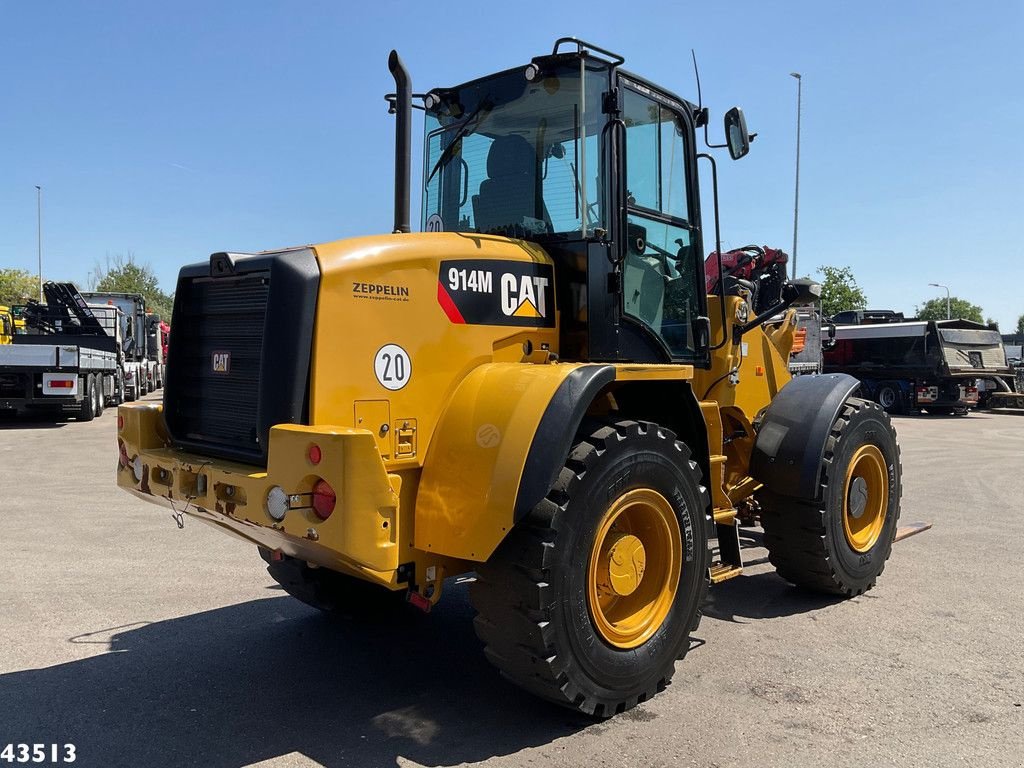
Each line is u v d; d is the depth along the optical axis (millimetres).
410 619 4879
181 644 4422
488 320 3709
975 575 5746
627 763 3127
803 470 4875
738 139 4648
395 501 3023
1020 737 3328
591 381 3393
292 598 5246
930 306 78562
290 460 3012
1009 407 24016
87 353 16781
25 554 6281
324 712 3596
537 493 3162
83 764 3121
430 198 4703
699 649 4340
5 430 15719
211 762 3148
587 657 3354
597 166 4027
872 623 4742
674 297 4664
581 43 3910
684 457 3824
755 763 3121
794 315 6668
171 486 3678
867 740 3299
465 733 3391
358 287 3299
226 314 3633
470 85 4484
